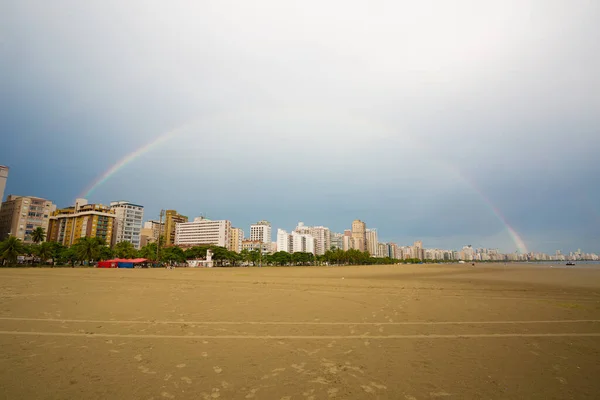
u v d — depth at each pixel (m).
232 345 10.54
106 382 7.45
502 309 18.23
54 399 6.56
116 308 17.25
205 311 16.73
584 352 10.19
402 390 7.17
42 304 18.22
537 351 10.22
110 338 11.23
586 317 15.95
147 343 10.66
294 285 34.06
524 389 7.34
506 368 8.67
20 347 10.09
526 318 15.56
